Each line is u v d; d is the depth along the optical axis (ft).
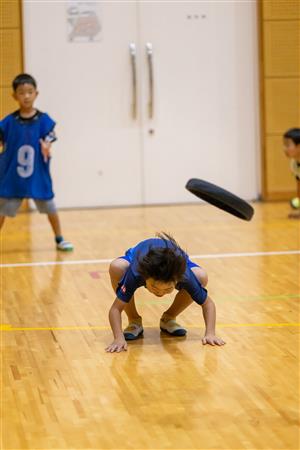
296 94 53.78
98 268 35.83
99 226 46.85
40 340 25.93
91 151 53.78
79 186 53.98
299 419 19.35
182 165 54.29
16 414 19.98
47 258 38.17
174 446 17.99
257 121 54.24
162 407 20.22
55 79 52.90
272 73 53.42
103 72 53.06
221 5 53.26
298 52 53.31
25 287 32.71
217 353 24.30
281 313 28.43
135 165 54.13
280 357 23.88
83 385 21.88
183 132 54.08
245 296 30.73
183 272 22.66
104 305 29.86
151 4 52.85
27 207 53.16
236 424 19.10
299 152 46.44
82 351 24.75
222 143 54.24
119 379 22.26
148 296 31.04
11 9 51.70
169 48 53.26
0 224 40.19
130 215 50.65
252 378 22.16
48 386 21.85
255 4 53.31
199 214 50.26
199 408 20.11
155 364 23.41
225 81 53.83
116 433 18.74
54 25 52.54
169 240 24.47
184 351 24.54
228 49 53.57
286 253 38.19
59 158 53.67
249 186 54.70
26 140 39.29
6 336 26.40
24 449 18.01
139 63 53.21
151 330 26.78
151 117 53.78
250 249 39.27
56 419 19.62
